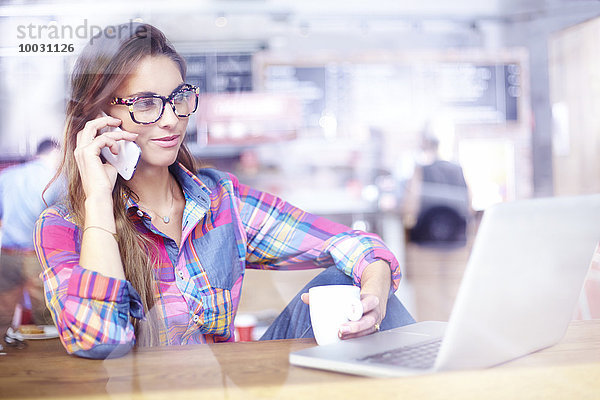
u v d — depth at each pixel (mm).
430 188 4129
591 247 786
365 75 4918
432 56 4766
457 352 692
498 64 4426
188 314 1083
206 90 4320
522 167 3945
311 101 4828
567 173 3361
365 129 4914
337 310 875
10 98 1425
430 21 4766
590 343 845
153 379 717
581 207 751
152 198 1123
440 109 4809
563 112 3553
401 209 4219
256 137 4523
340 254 1170
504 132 4312
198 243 1147
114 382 711
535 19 4051
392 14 4844
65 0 1288
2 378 740
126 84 1050
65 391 685
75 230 986
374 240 1184
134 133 1057
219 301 1127
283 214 1284
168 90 1073
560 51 3604
